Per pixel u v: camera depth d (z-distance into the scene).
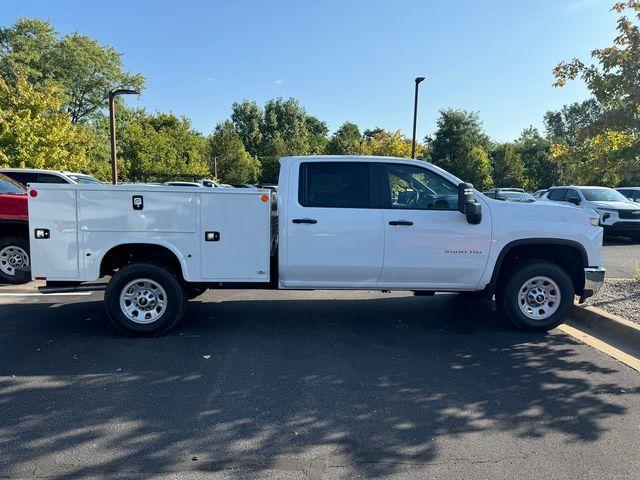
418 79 25.19
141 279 5.58
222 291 8.20
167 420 3.67
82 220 5.45
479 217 5.58
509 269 5.90
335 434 3.47
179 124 49.66
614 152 7.52
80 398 4.04
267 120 79.31
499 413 3.80
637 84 6.83
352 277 5.75
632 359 5.02
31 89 22.52
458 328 6.12
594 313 6.09
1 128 19.56
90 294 7.87
